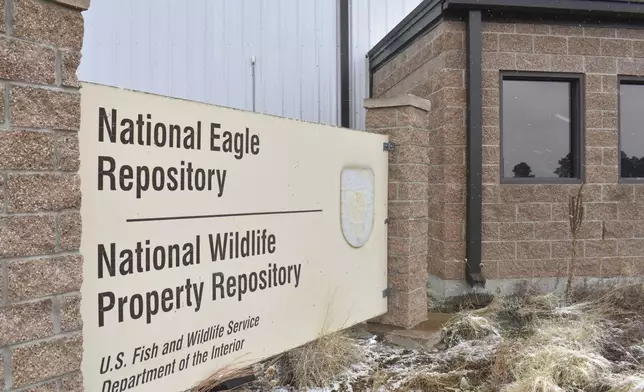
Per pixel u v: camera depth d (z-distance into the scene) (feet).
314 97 26.71
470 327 15.37
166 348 8.63
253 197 10.42
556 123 21.76
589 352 12.85
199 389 9.29
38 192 6.44
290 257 11.47
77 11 6.93
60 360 6.64
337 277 13.08
